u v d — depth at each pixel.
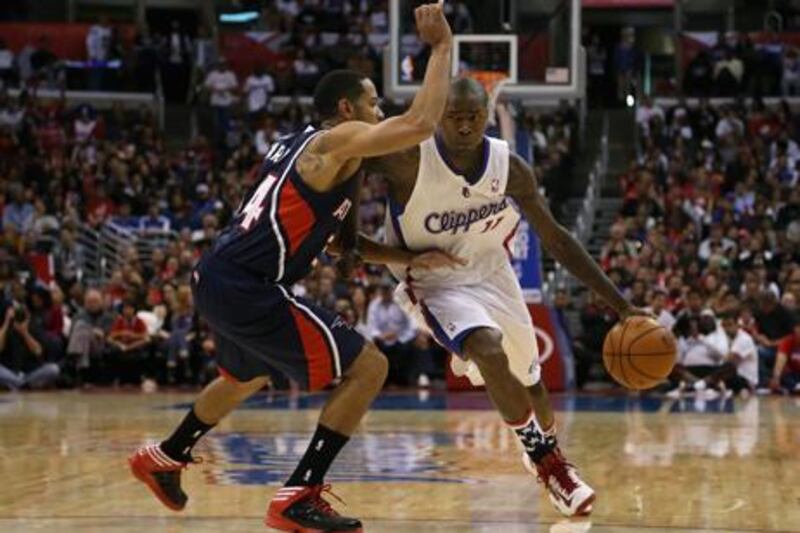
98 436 18.19
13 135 43.38
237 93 47.75
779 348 29.94
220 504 10.59
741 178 40.97
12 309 31.56
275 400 27.20
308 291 31.50
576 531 9.25
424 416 22.06
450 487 11.86
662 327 10.64
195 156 43.84
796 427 19.77
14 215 38.62
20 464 14.20
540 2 30.31
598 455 15.26
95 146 44.00
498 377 10.17
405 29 30.11
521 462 14.20
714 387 29.97
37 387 31.88
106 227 38.47
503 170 10.43
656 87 49.78
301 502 8.82
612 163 45.72
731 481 12.52
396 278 11.23
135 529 9.23
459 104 9.99
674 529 9.37
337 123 9.28
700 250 35.75
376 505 10.61
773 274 33.56
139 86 49.38
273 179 8.97
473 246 10.71
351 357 8.95
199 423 9.57
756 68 47.91
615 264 33.28
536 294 29.86
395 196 10.52
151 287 33.75
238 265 8.91
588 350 31.66
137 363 32.56
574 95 29.62
